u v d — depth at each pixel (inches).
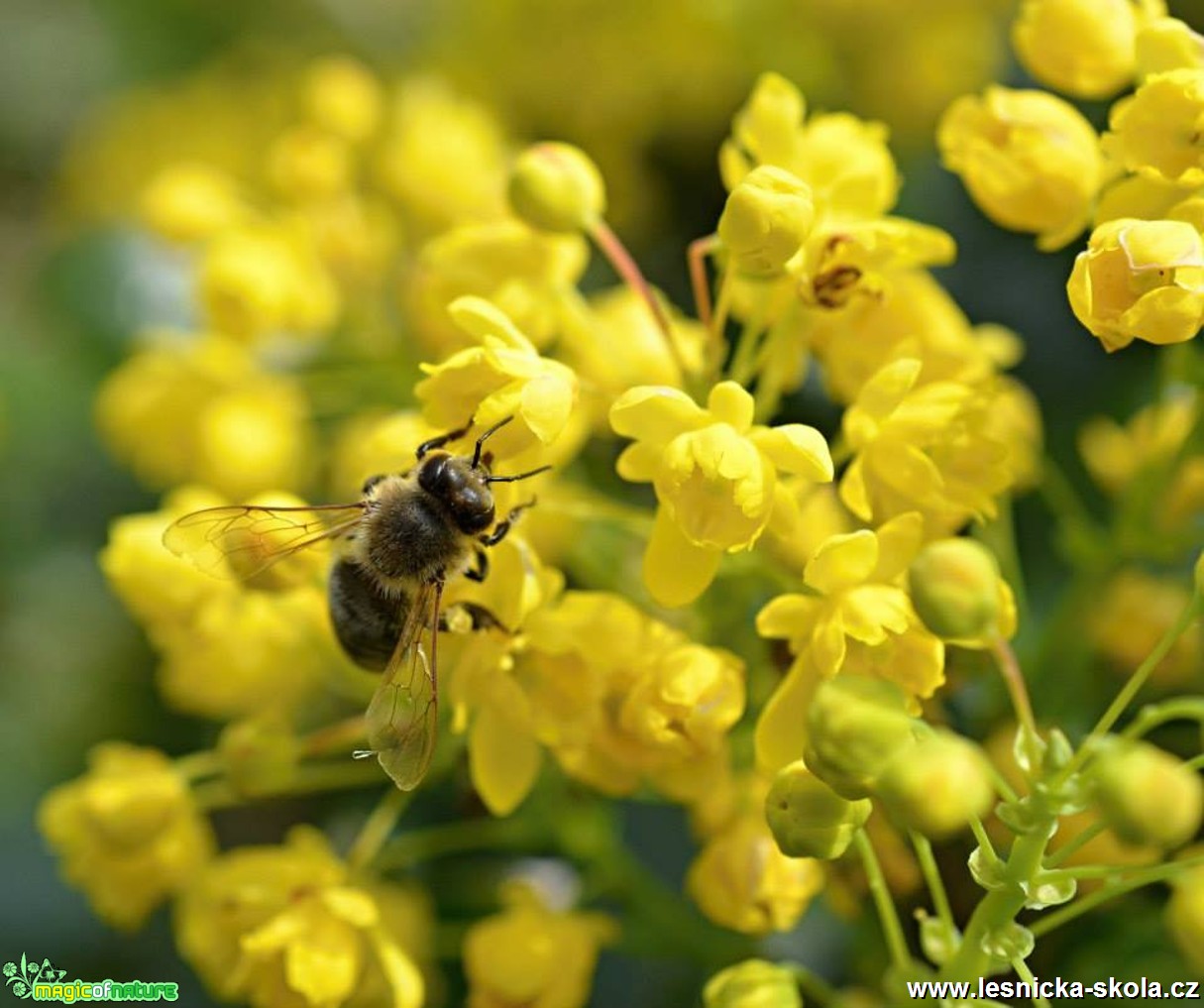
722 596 7.8
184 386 8.8
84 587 9.4
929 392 7.5
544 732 7.5
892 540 7.3
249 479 8.7
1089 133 7.7
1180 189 7.4
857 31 9.2
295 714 8.5
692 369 7.8
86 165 10.7
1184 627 7.0
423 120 9.0
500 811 7.6
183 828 8.1
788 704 7.4
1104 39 7.7
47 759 9.2
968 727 8.0
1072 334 8.5
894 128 9.2
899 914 7.9
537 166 7.8
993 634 7.1
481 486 7.8
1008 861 7.1
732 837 7.6
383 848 8.3
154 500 9.4
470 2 9.8
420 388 7.4
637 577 8.0
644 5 9.3
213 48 11.1
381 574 7.8
